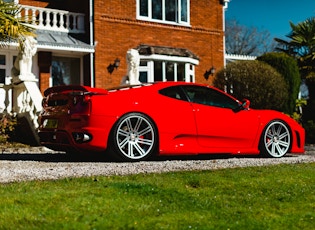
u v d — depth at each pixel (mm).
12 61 15562
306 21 20047
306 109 16562
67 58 16828
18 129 10531
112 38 16328
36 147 9422
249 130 7070
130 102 6254
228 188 4188
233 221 3113
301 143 7629
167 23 17547
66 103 6422
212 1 18844
